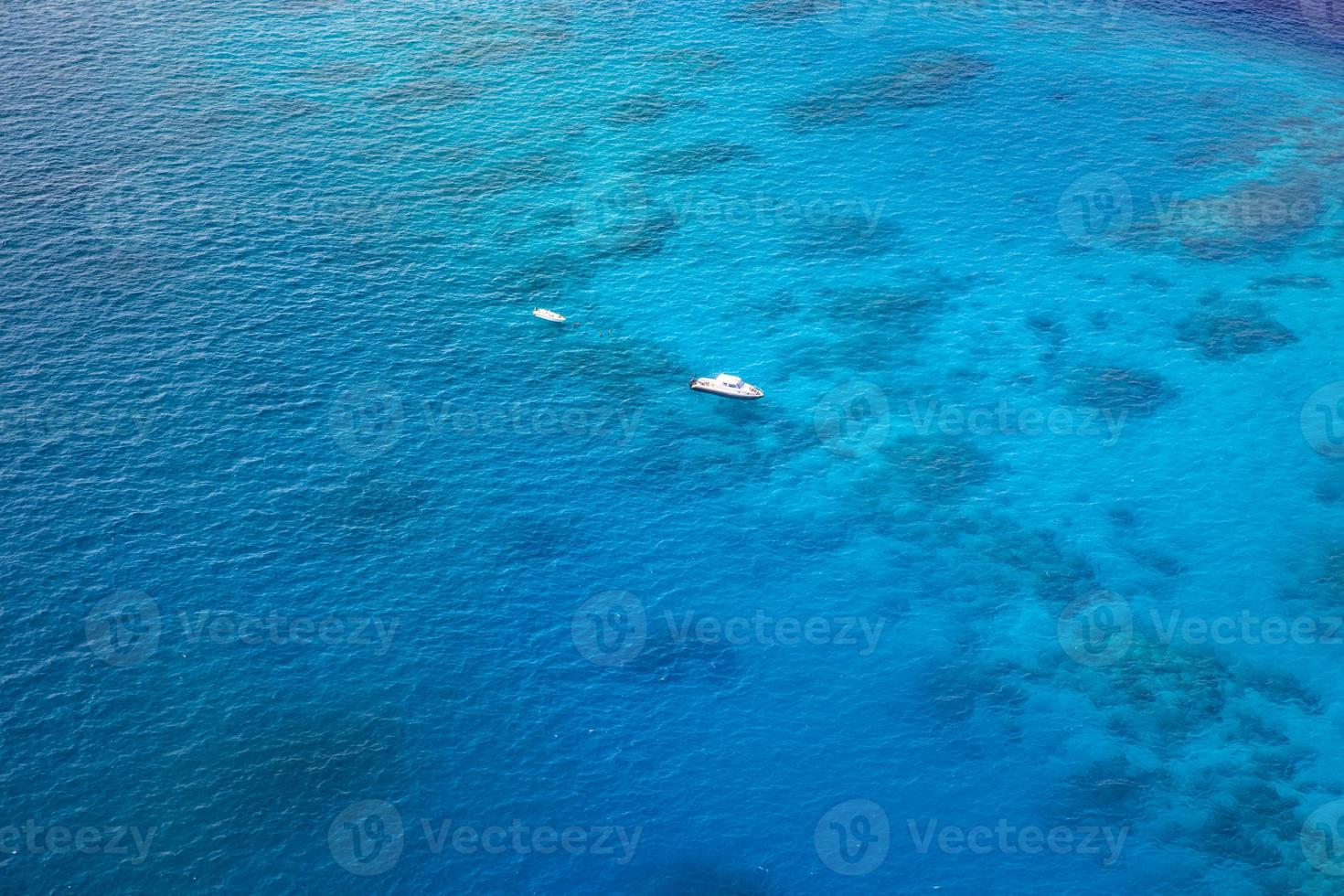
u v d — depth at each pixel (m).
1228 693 94.19
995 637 98.12
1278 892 81.88
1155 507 109.19
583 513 107.06
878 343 125.44
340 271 129.88
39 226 131.12
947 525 107.38
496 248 134.62
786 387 120.38
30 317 120.81
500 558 102.75
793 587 101.81
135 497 104.94
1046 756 89.75
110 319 121.50
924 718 92.12
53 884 80.06
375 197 139.75
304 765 87.44
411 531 104.25
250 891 80.50
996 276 133.12
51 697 90.25
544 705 92.12
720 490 109.81
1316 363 123.00
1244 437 115.56
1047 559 104.62
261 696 91.38
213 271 128.00
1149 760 89.56
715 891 81.50
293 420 113.12
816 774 88.38
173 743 88.12
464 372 119.81
